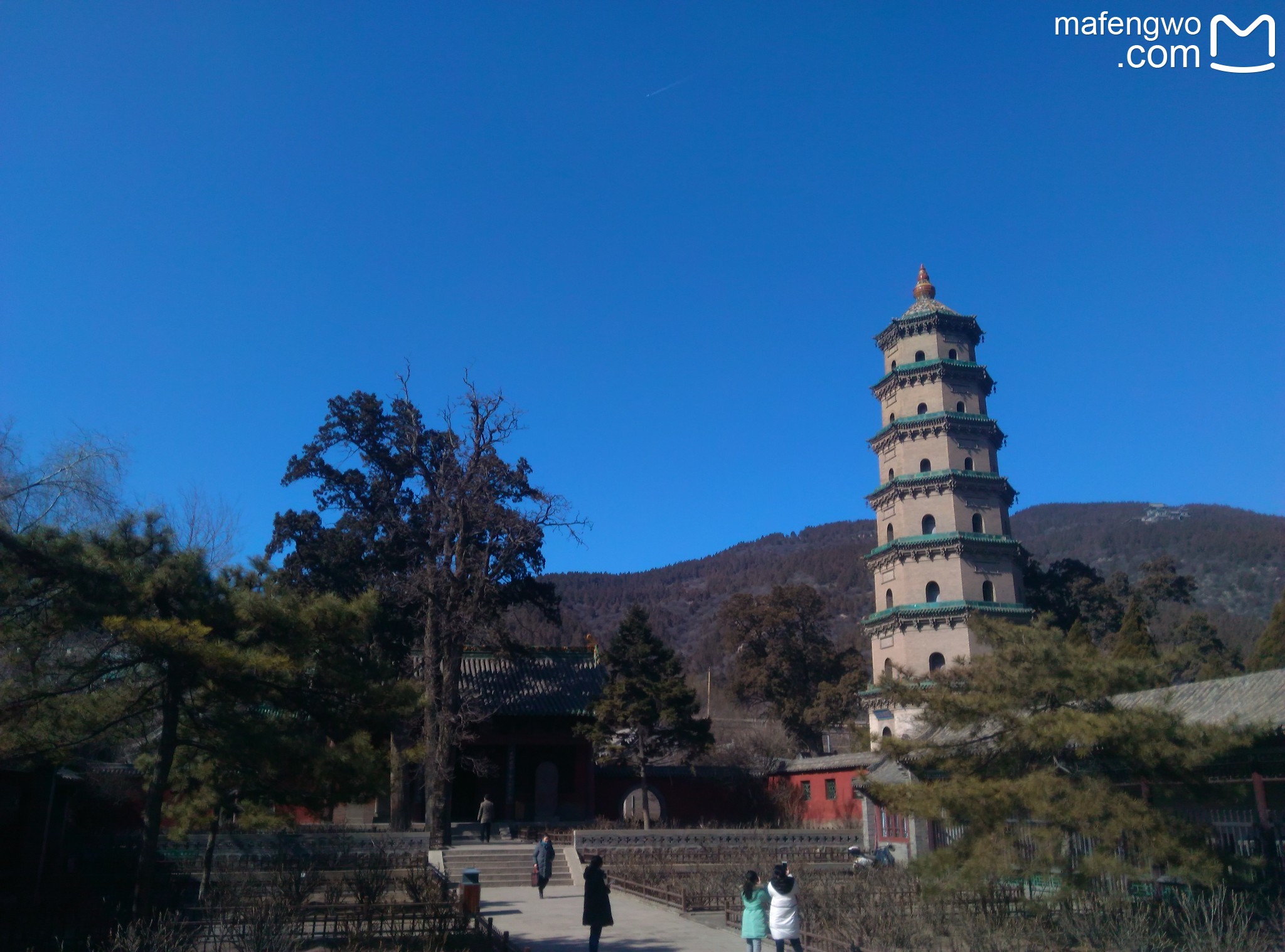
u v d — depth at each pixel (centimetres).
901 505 4822
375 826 4416
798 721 7031
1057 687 1881
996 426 4922
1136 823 1709
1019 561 4838
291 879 2369
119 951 1586
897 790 1853
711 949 1972
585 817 5016
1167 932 1755
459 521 4091
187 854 3061
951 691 1964
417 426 4538
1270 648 3775
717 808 5366
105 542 1711
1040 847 1739
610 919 1791
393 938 1877
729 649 7562
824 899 2192
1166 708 1889
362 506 4631
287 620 1733
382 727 1888
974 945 1738
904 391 5056
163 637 1546
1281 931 1645
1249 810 2028
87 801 3244
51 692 1653
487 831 4084
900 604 4678
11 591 1569
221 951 1767
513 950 1727
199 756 2111
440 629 4084
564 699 5022
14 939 1727
